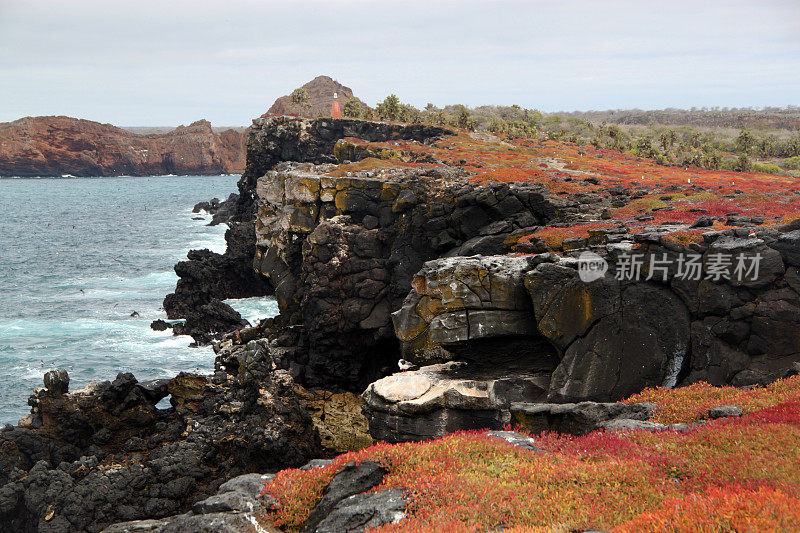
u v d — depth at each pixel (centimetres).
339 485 1989
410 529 1642
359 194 6462
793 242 3003
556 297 3375
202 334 7606
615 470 1897
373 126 12462
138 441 4419
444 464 2044
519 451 2173
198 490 3941
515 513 1716
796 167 14738
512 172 7550
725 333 3084
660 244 3250
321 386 6131
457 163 9306
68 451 4284
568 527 1602
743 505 1522
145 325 8081
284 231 7350
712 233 3262
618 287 3284
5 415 5397
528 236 4634
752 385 2814
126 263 12369
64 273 11450
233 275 9556
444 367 3875
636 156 13375
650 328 3222
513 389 3416
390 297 6034
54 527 3528
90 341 7431
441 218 5719
